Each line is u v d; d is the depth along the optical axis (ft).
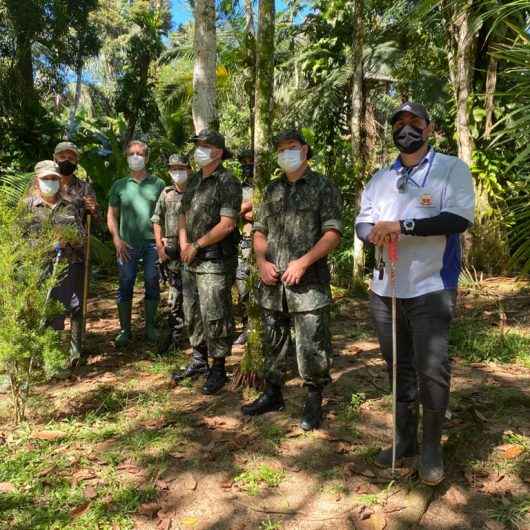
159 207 16.51
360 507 8.82
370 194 9.48
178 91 53.01
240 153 18.24
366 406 12.39
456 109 28.25
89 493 9.30
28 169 36.01
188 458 10.40
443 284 8.68
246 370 13.41
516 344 16.16
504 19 12.62
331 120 32.53
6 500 9.12
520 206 13.00
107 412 12.45
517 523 8.30
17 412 11.79
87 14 55.77
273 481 9.56
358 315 20.86
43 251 11.89
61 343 12.97
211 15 16.08
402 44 29.55
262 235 11.61
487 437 10.78
